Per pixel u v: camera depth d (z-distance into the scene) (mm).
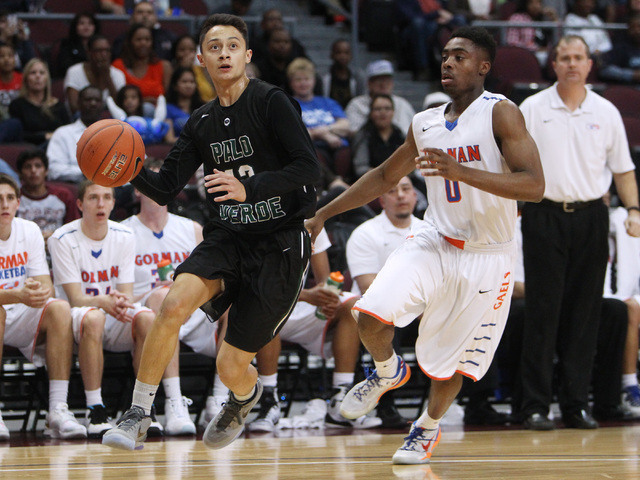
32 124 15109
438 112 6965
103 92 15734
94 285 10500
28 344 10117
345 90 18453
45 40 18969
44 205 12367
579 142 10156
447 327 6891
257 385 6789
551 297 10289
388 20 21609
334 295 10383
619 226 12469
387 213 11328
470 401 11078
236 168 6395
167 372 9984
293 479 5934
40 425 11680
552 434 9711
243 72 6332
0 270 10133
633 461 7012
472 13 21219
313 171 6047
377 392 7113
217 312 6492
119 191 12539
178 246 11242
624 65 19969
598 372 11453
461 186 6742
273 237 6320
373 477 6070
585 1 21109
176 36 18266
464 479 5930
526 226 10367
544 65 19469
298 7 23156
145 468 6652
